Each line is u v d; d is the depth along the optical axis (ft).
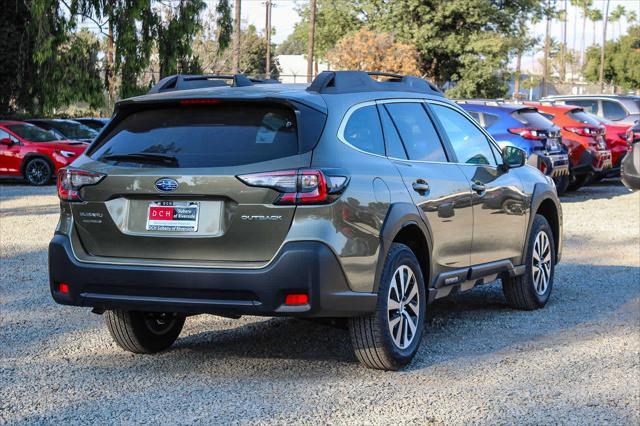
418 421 16.47
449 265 22.12
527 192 26.45
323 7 175.42
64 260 18.81
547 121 58.95
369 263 18.45
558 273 34.01
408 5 165.17
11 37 102.06
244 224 17.51
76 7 97.45
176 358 21.06
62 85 99.76
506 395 18.19
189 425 16.14
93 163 18.90
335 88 19.56
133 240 18.34
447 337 23.40
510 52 170.81
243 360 20.84
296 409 17.06
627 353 21.79
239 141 18.08
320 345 22.33
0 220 50.88
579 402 17.79
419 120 22.11
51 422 16.31
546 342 22.88
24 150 77.71
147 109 19.33
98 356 21.27
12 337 23.25
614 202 61.46
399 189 19.76
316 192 17.43
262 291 17.33
